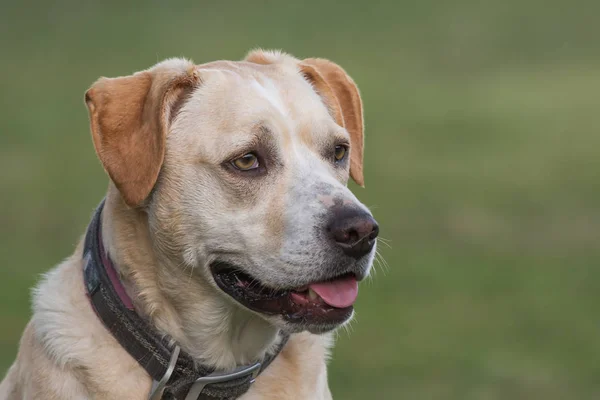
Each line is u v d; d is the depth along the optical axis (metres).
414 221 18.69
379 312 13.70
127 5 52.19
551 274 15.50
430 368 11.66
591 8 50.69
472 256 16.48
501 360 11.87
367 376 11.35
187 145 6.17
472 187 21.84
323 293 5.98
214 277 6.15
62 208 19.77
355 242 5.89
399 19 49.78
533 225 18.58
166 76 6.22
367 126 29.55
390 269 15.70
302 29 47.38
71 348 6.01
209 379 6.15
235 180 6.09
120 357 6.03
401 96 34.66
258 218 6.06
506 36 46.19
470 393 10.91
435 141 27.47
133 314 6.06
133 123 6.16
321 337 6.70
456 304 14.09
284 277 5.96
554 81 37.53
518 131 28.88
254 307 6.11
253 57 7.15
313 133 6.34
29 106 32.50
